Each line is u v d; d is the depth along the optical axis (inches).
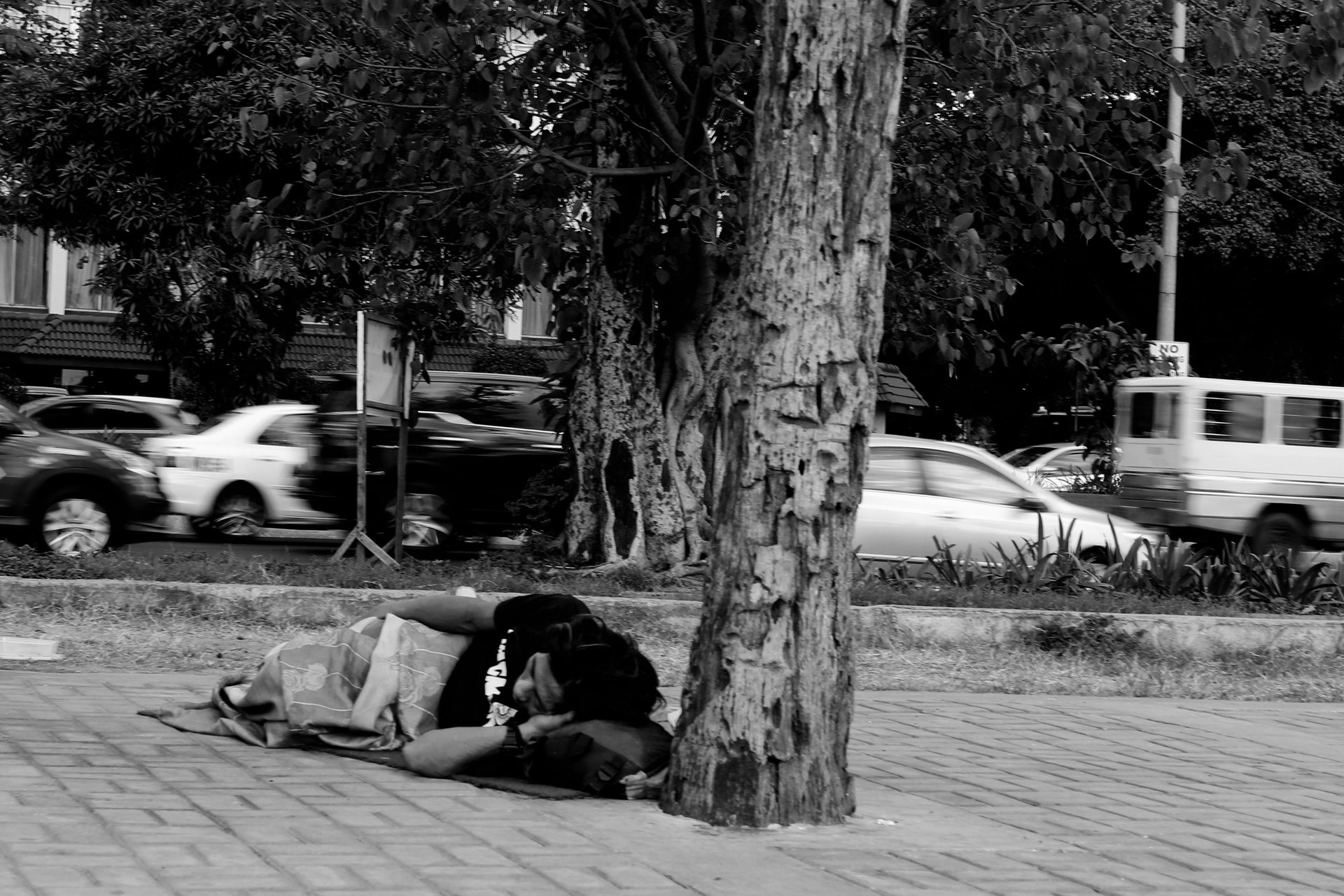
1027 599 716.0
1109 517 865.5
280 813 331.0
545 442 1020.5
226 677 436.1
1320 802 412.5
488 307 1688.0
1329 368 1950.1
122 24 1365.7
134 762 374.0
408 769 380.5
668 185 773.3
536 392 1040.2
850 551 356.2
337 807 340.5
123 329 1520.7
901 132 797.9
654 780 367.6
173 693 474.9
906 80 777.6
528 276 742.5
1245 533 1238.3
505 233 756.0
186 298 1403.8
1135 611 726.5
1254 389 1238.3
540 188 756.0
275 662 409.1
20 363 2007.9
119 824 312.8
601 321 779.4
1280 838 363.6
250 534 1031.0
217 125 1268.5
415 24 668.7
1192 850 346.9
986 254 816.3
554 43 740.7
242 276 1373.0
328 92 750.5
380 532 980.6
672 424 784.3
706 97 715.4
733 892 290.8
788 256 348.8
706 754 348.8
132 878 274.1
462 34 670.5
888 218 356.2
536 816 345.1
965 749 467.2
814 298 347.9
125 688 482.3
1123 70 762.2
